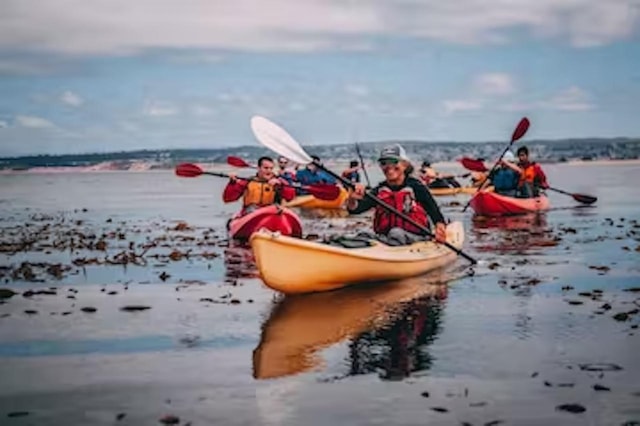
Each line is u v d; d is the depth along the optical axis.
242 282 9.52
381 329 7.00
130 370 5.86
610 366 5.79
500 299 8.24
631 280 9.33
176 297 8.58
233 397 5.23
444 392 5.26
